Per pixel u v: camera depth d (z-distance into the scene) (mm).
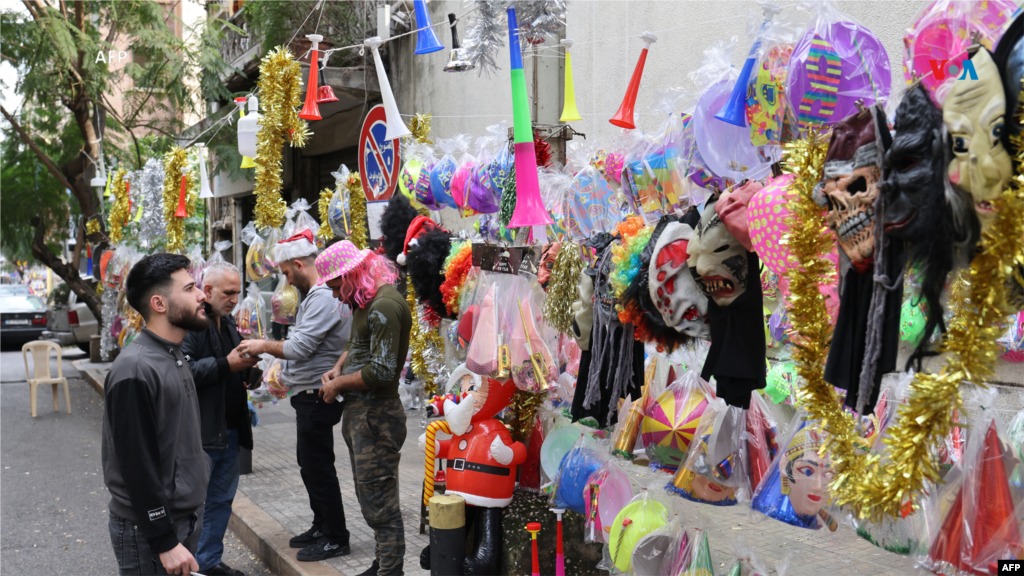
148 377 2764
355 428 3752
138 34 11883
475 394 3398
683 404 2938
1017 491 2072
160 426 2824
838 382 1896
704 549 2781
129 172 8867
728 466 2750
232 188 15375
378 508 3715
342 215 5668
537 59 4582
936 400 1625
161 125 13266
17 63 11883
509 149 3410
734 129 2361
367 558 4398
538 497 3594
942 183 1559
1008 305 1555
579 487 3207
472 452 3363
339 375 4004
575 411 3123
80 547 5289
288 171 13188
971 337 1577
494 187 3434
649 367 3236
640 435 3039
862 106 1841
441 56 8672
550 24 2791
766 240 2133
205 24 12195
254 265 6613
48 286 42562
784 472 2527
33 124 13938
